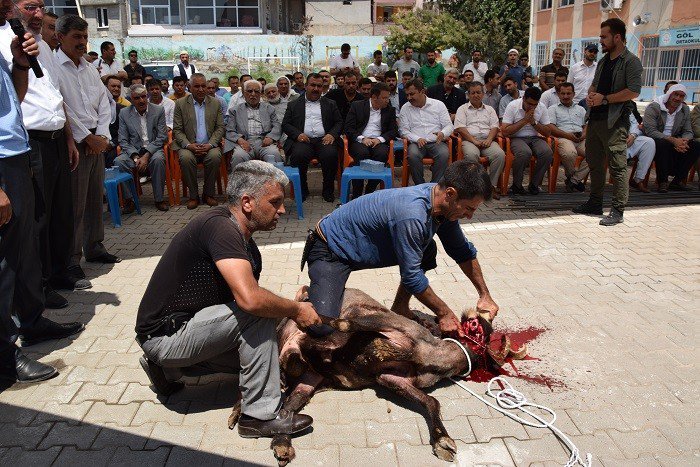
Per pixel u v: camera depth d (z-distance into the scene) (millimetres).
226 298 3115
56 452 2965
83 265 5703
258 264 3303
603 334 4148
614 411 3277
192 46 25156
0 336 3506
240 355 3008
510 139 8312
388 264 3592
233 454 2953
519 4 28312
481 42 27016
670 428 3129
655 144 8305
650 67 19500
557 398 3400
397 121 8656
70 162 4719
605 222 6789
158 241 6496
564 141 8344
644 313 4480
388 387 3303
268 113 8391
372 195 3490
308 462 2893
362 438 3070
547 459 2908
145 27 25609
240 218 3020
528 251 5938
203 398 3441
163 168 7809
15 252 3543
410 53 14656
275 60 25703
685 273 5297
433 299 3480
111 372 3705
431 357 3342
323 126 8406
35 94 4199
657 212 7324
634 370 3686
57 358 3873
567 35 23797
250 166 2967
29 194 3670
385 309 3674
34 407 3338
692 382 3549
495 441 3043
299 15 32156
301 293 3922
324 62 27359
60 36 4996
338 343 3385
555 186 8688
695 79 17656
